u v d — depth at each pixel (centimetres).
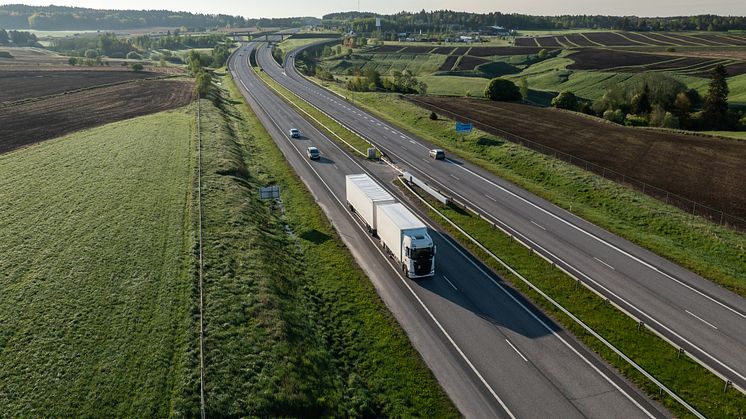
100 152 6531
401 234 3762
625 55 18862
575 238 4456
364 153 7306
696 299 3459
